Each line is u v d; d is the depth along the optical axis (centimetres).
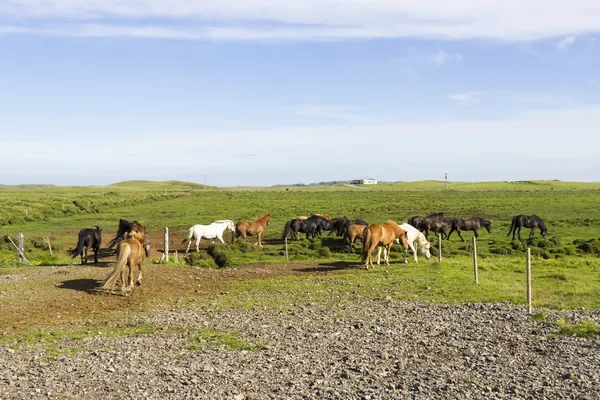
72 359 1045
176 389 873
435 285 1817
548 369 946
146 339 1218
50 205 6756
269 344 1160
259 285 1961
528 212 6109
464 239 3947
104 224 5084
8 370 971
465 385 875
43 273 2002
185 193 12494
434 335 1211
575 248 2991
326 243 3419
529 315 1369
